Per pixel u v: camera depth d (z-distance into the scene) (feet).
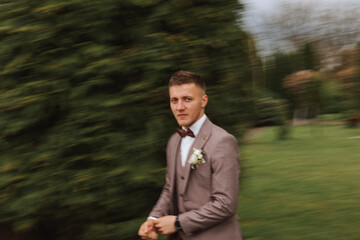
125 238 11.96
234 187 5.91
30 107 8.87
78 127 8.99
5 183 8.95
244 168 11.07
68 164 8.99
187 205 6.30
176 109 6.25
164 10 9.07
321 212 16.30
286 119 33.73
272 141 36.78
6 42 8.93
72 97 8.92
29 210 8.87
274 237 13.92
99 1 8.80
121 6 9.03
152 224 6.65
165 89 9.13
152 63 8.95
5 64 9.11
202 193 6.15
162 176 9.21
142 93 9.01
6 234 11.46
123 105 9.00
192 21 9.45
